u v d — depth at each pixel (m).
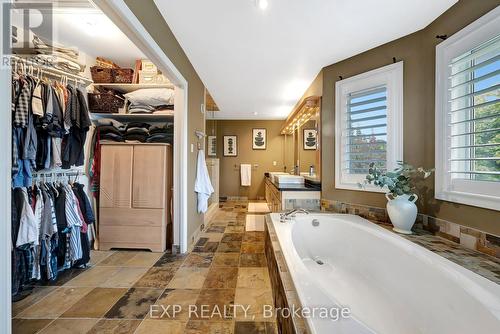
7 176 0.79
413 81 2.02
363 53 2.38
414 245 1.55
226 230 3.45
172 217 2.68
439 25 1.80
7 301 0.79
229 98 4.08
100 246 2.64
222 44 2.26
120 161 2.64
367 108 2.35
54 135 1.88
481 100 1.48
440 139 1.77
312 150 3.48
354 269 1.98
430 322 1.25
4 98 0.77
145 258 2.42
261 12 1.78
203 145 3.38
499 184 1.35
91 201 2.69
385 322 1.40
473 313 1.01
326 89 2.74
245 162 6.10
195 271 2.12
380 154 2.25
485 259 1.36
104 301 1.66
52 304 1.63
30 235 1.65
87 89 2.69
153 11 1.68
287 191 2.86
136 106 2.76
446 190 1.72
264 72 2.92
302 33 2.06
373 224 2.07
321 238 2.31
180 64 2.31
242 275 2.04
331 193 2.70
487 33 1.41
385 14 1.78
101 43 2.45
